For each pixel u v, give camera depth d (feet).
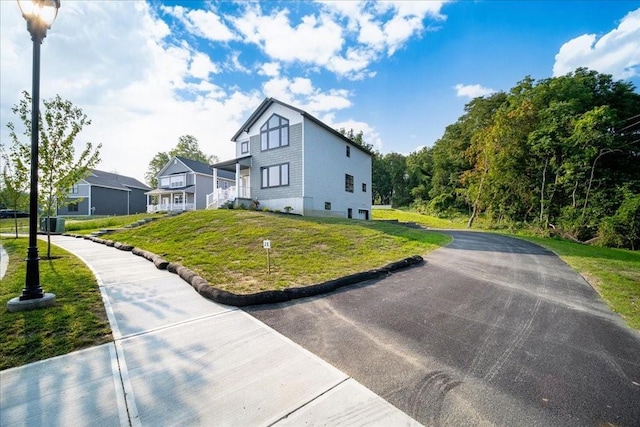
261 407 6.79
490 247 34.91
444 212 117.39
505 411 6.81
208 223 40.40
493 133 75.00
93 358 8.96
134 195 128.57
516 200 75.66
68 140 25.13
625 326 12.34
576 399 7.34
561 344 10.55
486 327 11.98
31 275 13.30
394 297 15.76
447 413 6.70
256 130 63.31
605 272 21.89
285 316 12.88
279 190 58.80
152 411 6.57
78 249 32.12
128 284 17.66
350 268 20.88
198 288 16.05
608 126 61.82
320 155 60.39
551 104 65.82
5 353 9.04
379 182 189.78
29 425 6.06
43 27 13.85
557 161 66.80
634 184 60.03
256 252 25.77
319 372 8.40
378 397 7.27
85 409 6.60
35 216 13.57
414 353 9.68
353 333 11.19
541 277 20.70
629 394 7.61
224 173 106.11
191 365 8.68
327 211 62.13
